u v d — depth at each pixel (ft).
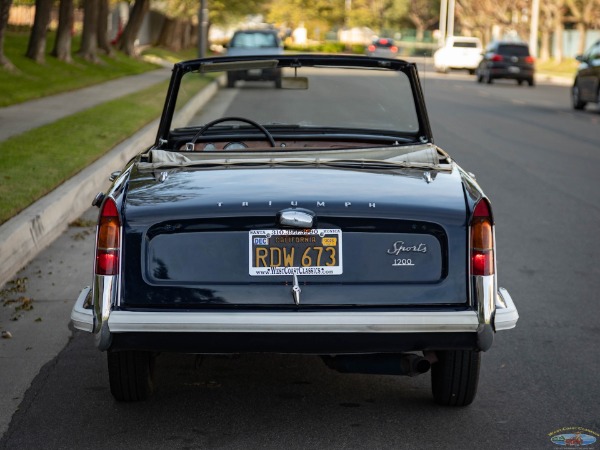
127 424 16.89
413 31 386.11
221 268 15.33
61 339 22.03
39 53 106.32
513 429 16.71
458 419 17.19
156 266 15.37
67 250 31.01
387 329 14.98
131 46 155.33
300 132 21.66
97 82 100.68
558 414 17.47
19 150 45.93
